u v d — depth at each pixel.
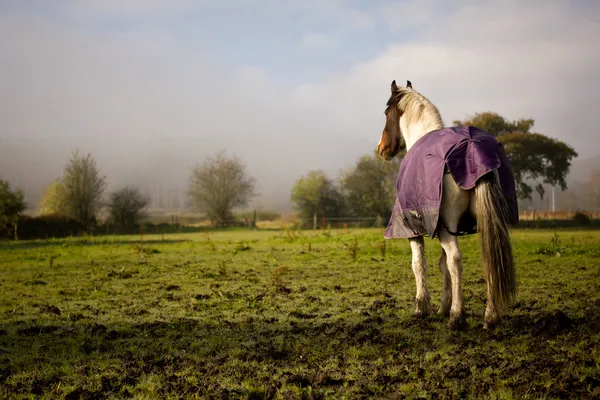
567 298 7.73
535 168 46.38
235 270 12.98
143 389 4.45
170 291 9.98
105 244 25.83
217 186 52.03
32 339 6.37
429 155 5.67
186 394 4.29
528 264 12.11
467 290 8.90
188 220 56.22
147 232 43.59
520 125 48.41
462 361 4.82
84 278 12.46
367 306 7.81
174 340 6.10
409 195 5.91
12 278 12.90
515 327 5.94
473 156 5.38
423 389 4.18
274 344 5.75
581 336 5.39
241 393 4.29
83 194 47.47
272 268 13.27
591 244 17.08
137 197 48.97
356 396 4.10
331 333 6.09
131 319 7.42
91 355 5.55
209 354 5.46
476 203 5.31
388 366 4.80
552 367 4.49
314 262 14.27
